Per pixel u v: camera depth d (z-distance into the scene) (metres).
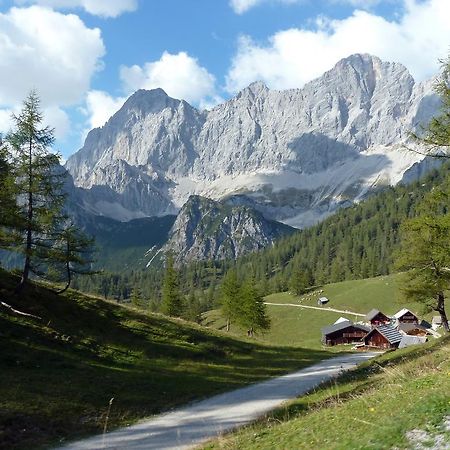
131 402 26.50
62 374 28.86
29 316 36.84
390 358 38.28
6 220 35.94
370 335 95.00
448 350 26.34
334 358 58.28
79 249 40.28
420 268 46.22
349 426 13.70
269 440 15.61
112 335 42.41
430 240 31.80
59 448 18.97
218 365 42.53
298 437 14.58
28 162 36.72
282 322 147.12
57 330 37.12
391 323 123.75
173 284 91.88
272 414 23.61
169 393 29.83
